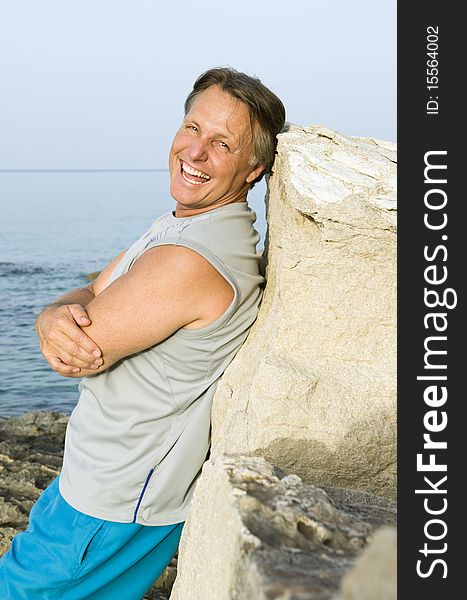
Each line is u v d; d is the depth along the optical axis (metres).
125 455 2.93
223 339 2.95
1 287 16.59
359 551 1.90
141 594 3.12
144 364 2.94
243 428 2.74
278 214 3.05
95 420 2.98
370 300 2.78
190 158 2.91
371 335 2.80
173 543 3.11
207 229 2.88
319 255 2.77
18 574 2.94
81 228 27.69
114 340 2.79
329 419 2.71
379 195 2.75
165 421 2.95
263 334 2.93
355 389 2.75
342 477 2.80
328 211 2.72
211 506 2.24
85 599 3.00
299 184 2.79
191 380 2.95
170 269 2.78
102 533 2.93
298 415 2.70
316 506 2.05
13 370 10.42
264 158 3.02
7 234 25.86
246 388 2.82
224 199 3.03
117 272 3.12
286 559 1.80
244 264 2.94
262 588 1.68
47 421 7.60
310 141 2.98
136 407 2.93
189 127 2.97
